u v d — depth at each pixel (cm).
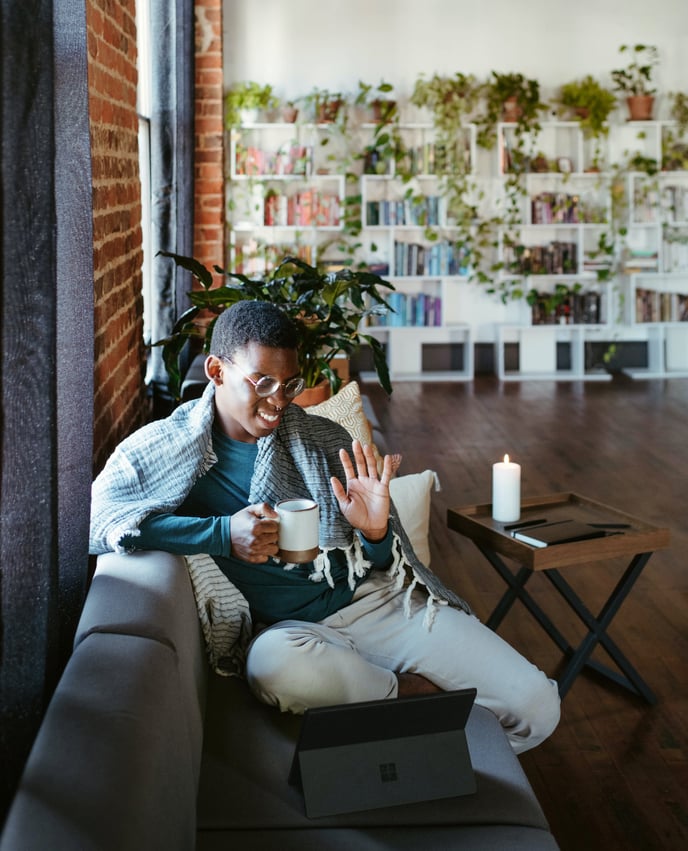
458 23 845
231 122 825
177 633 175
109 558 200
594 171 857
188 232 526
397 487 281
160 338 500
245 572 219
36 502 136
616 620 361
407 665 221
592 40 853
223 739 192
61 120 196
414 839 166
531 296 877
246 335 207
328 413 305
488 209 882
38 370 133
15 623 135
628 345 916
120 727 136
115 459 216
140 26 499
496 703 218
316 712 172
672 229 880
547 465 596
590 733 283
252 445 222
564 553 274
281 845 163
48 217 133
